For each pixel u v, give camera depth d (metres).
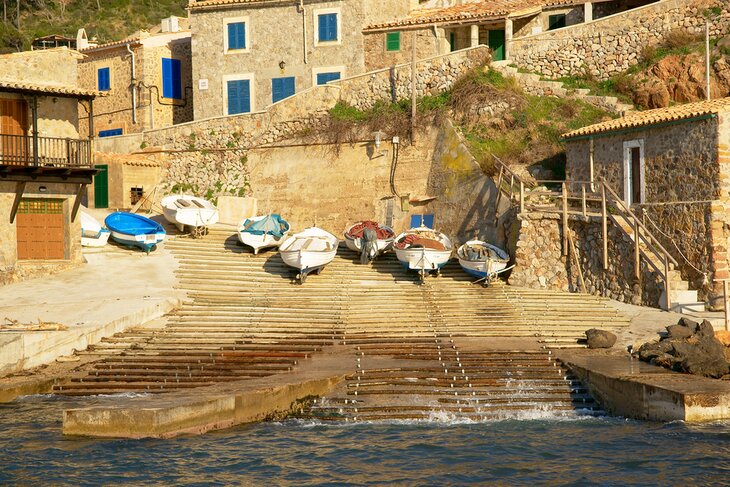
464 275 35.53
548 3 46.00
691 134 30.42
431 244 35.56
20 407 22.80
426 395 22.92
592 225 32.81
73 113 35.56
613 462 18.56
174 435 20.50
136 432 20.27
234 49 49.00
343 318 31.03
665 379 21.95
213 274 35.00
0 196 33.50
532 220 34.31
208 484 17.64
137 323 29.36
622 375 22.47
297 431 21.12
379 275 35.91
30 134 34.38
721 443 19.28
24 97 34.12
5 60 33.91
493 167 38.28
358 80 43.91
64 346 26.69
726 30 40.09
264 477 18.05
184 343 27.70
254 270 35.94
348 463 18.88
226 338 28.42
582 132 35.34
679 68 39.91
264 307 31.72
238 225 41.91
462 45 47.56
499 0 48.66
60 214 35.28
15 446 19.64
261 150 44.25
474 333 29.16
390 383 23.52
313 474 18.25
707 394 20.62
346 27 47.38
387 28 46.78
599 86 42.41
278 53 48.38
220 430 21.22
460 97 41.09
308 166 43.19
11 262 33.72
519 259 34.28
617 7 45.12
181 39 52.84
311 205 43.00
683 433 19.98
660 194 31.94
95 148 47.31
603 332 27.20
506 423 21.61
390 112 42.09
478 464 18.73
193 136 45.50
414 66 41.28
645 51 41.66
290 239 37.38
